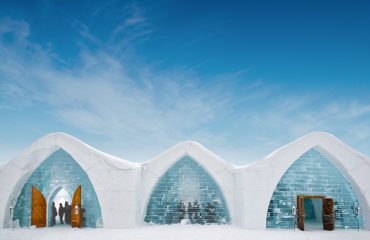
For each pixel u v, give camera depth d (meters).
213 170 17.42
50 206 17.81
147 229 15.70
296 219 16.38
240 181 16.59
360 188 16.36
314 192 16.78
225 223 17.28
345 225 16.53
